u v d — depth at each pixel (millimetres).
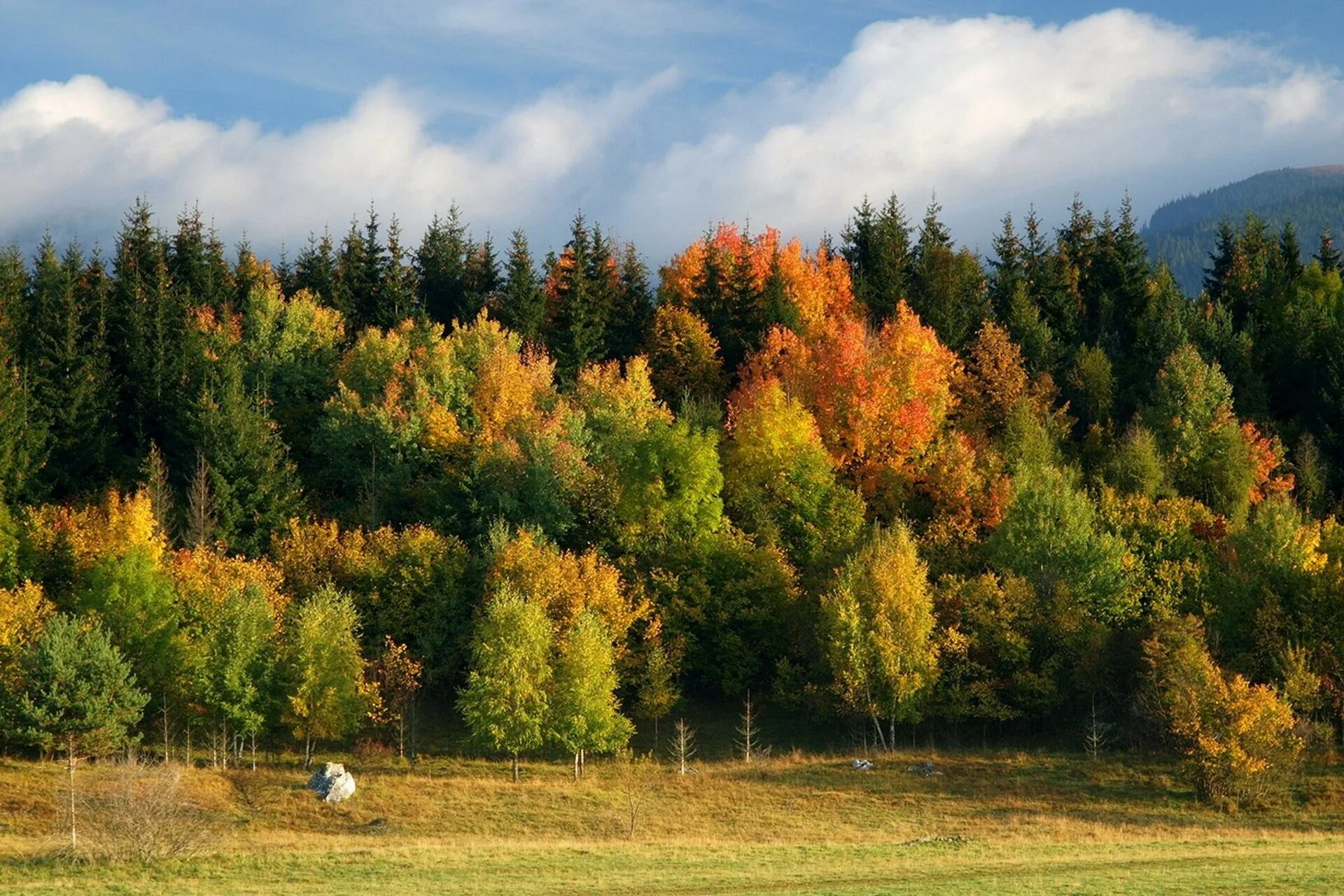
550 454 88000
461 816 57719
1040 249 131375
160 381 98062
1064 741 71250
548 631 67938
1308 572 72125
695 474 82375
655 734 74062
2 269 107875
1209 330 112125
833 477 89500
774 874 40375
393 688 69125
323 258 128875
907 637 70938
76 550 76375
